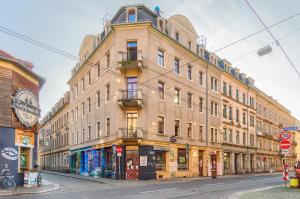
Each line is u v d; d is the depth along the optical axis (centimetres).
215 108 4222
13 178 2073
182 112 3494
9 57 2164
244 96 5244
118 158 2961
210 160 3931
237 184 2491
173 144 3284
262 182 2783
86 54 4166
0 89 2041
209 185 2342
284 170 2019
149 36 3102
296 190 1830
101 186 2281
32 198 1560
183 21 3659
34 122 2319
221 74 4419
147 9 3231
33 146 2314
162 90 3250
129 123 3023
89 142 3797
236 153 4738
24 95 2212
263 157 5809
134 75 3062
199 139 3759
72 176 3662
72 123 4681
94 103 3703
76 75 4531
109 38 3300
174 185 2338
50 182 2712
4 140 2038
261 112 5934
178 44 3466
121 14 3238
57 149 5794
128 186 2278
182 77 3550
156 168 3061
